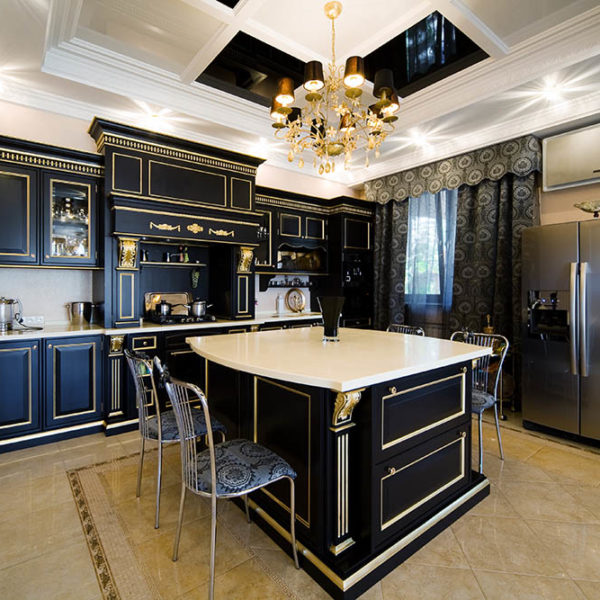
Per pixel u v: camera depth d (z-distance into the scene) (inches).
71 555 69.5
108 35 108.1
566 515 83.0
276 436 76.1
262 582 63.7
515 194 150.8
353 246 209.8
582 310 118.0
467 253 170.1
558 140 142.6
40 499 88.2
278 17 101.0
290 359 74.4
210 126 155.3
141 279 157.9
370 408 64.9
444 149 172.7
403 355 79.0
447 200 181.0
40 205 122.3
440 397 80.1
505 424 138.6
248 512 81.0
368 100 143.9
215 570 66.3
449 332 175.9
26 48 103.5
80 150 125.6
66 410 123.1
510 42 110.6
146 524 79.1
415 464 73.9
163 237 137.1
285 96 90.3
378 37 108.6
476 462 108.7
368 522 65.4
